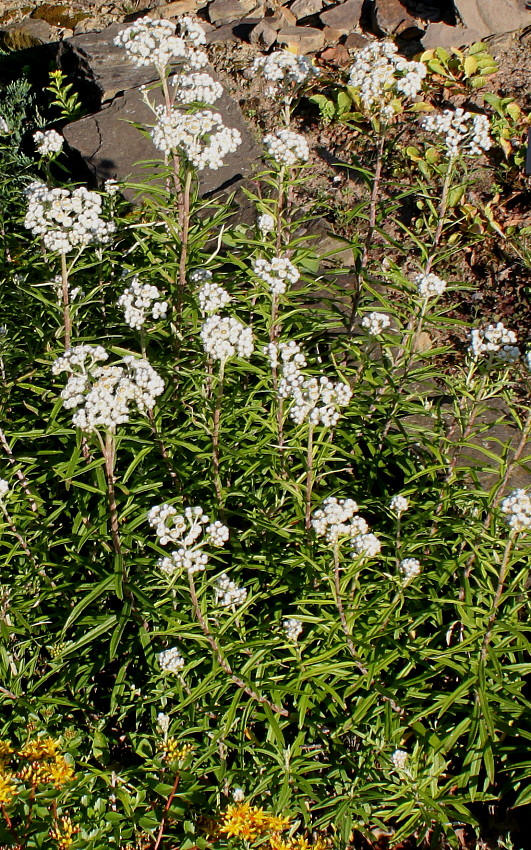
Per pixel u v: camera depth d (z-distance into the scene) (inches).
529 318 248.7
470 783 135.9
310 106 348.2
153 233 203.2
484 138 186.9
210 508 167.6
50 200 164.6
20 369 188.7
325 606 148.9
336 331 230.7
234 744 139.7
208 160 180.9
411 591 151.8
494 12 357.1
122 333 216.5
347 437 181.8
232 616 136.5
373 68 198.5
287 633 141.5
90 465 139.3
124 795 137.3
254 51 391.5
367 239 204.2
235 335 150.9
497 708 139.3
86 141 329.7
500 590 135.2
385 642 145.6
